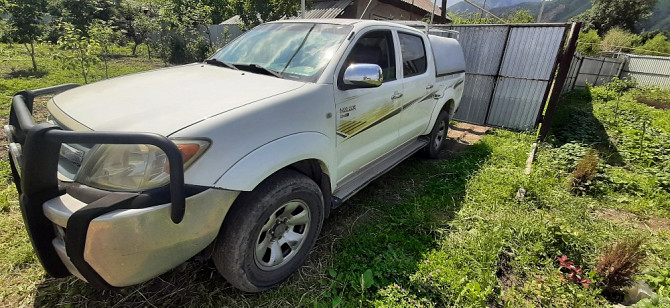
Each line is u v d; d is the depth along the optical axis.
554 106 5.83
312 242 2.51
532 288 2.42
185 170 1.68
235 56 3.11
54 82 8.31
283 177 2.16
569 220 3.33
